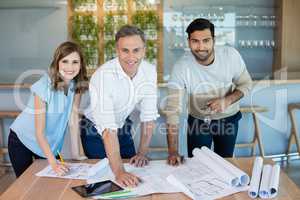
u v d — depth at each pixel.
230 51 2.69
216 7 4.56
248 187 1.71
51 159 2.05
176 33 4.53
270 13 4.62
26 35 4.57
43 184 1.80
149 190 1.70
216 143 2.84
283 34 4.48
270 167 1.84
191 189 1.68
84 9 4.53
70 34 4.57
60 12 4.56
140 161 2.03
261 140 3.91
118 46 1.93
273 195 1.62
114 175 1.88
